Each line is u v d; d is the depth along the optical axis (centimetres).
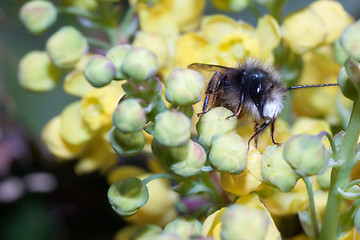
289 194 16
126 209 15
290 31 18
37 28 19
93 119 18
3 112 22
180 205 18
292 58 18
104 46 19
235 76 17
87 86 18
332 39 18
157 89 14
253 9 18
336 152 14
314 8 18
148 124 14
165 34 18
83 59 19
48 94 21
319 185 16
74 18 22
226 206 15
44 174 22
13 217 22
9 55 21
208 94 16
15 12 21
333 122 19
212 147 15
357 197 14
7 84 21
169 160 14
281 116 18
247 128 16
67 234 22
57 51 18
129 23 19
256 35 18
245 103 16
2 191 22
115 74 14
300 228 17
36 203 22
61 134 19
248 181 15
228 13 22
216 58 17
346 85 14
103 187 22
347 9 21
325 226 15
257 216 13
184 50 18
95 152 19
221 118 15
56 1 22
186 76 14
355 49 13
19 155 22
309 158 14
